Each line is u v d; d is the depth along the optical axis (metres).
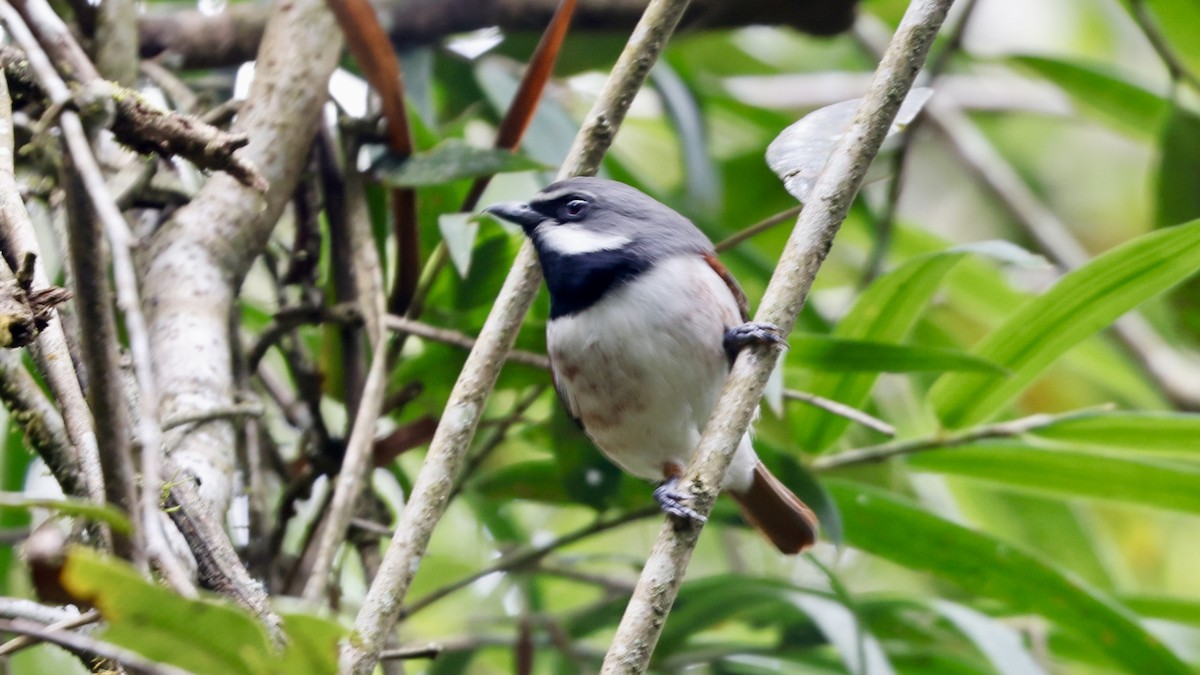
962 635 8.84
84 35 7.23
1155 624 9.73
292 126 7.29
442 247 7.96
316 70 7.45
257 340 7.70
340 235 7.76
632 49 6.25
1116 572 11.47
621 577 10.20
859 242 11.78
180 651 3.68
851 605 8.23
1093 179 15.45
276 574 7.38
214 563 4.87
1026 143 15.62
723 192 10.95
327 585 7.30
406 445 7.63
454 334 7.30
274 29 7.58
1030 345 7.96
